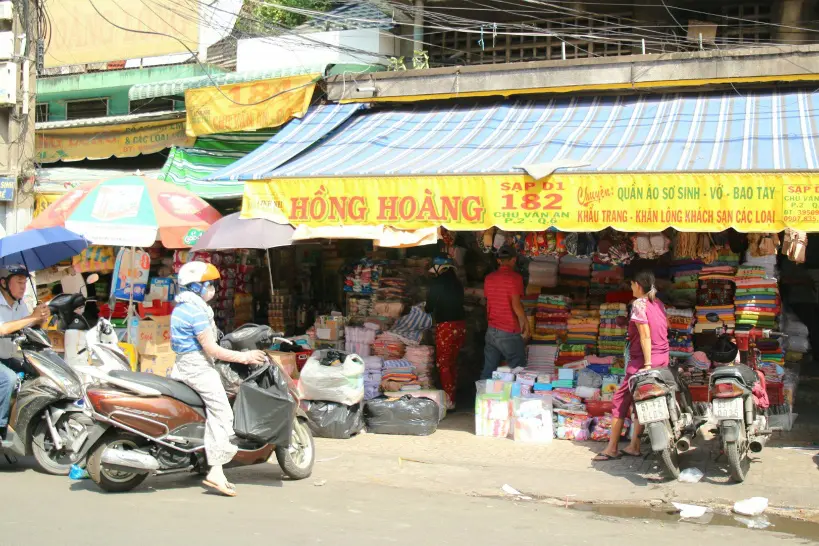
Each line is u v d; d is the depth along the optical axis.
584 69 9.84
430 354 10.13
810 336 11.88
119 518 5.62
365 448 8.38
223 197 10.97
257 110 11.17
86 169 13.14
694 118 8.98
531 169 7.86
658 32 13.13
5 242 7.89
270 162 9.42
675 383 7.35
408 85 10.57
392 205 8.39
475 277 11.87
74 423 7.19
